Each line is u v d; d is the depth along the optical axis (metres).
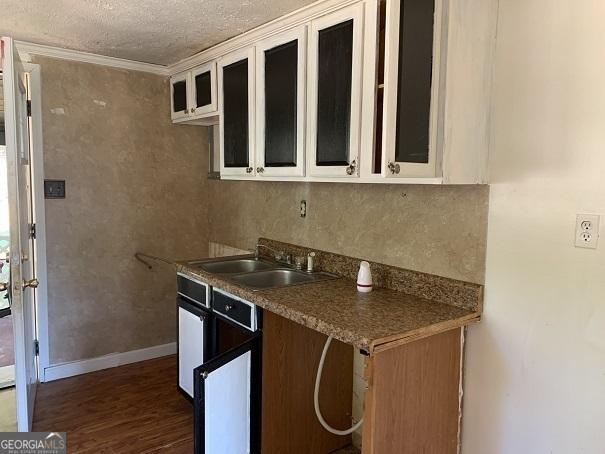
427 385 1.76
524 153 1.68
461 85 1.66
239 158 2.62
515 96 1.69
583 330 1.56
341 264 2.47
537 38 1.63
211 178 3.64
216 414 1.99
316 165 2.07
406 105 1.60
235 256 3.05
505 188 1.74
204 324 2.50
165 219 3.55
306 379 2.30
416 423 1.74
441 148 1.67
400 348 1.65
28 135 2.91
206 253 3.76
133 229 3.42
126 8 2.25
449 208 1.95
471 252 1.87
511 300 1.75
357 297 2.06
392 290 2.18
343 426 2.46
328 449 2.42
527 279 1.70
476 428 1.88
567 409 1.61
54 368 3.19
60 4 2.21
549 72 1.60
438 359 1.79
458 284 1.90
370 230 2.33
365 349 1.55
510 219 1.74
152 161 3.45
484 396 1.85
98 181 3.24
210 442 1.97
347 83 1.90
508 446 1.78
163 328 3.64
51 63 2.99
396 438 1.68
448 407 1.86
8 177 2.11
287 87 2.22
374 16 1.78
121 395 2.99
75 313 3.24
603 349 1.52
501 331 1.79
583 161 1.53
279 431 2.24
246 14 2.27
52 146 3.04
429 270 2.05
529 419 1.72
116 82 3.24
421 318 1.76
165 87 3.45
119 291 3.41
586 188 1.53
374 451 1.61
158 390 3.07
